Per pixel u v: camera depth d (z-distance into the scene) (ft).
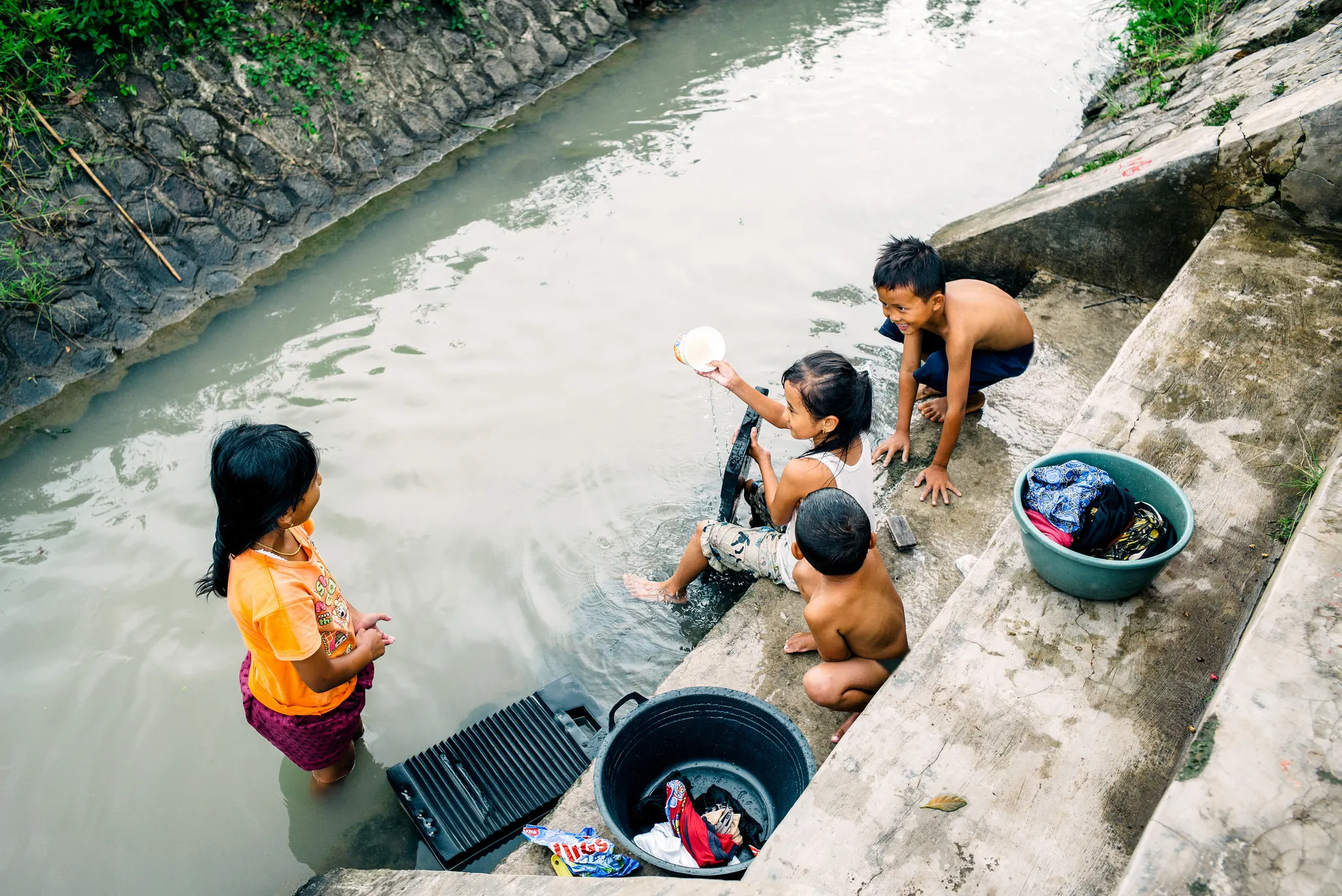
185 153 22.20
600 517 15.19
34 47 20.83
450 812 10.95
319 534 15.12
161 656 13.47
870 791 7.98
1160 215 16.92
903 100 27.91
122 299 20.27
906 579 12.17
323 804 11.55
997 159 24.77
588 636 13.34
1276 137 15.28
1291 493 10.45
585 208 23.62
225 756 12.22
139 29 22.00
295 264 22.35
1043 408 15.17
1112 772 7.97
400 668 13.08
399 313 20.35
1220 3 27.30
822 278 20.49
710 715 10.00
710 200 23.54
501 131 27.40
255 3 24.39
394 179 25.18
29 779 11.95
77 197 20.44
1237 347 12.69
